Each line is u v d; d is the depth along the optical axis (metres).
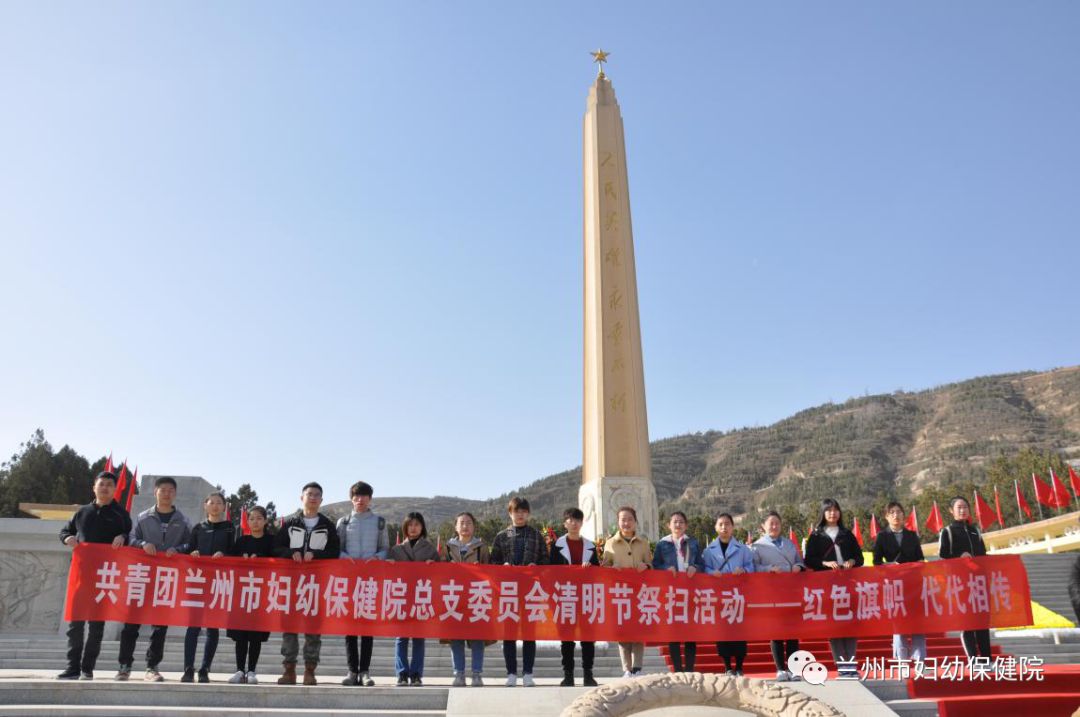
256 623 9.26
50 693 8.16
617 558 10.13
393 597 9.45
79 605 9.05
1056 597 20.69
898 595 9.91
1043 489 36.78
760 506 151.38
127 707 7.98
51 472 46.88
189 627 9.24
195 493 16.95
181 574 9.31
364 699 8.35
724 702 6.93
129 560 9.27
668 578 9.77
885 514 10.83
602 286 19.52
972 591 9.96
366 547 9.91
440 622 9.42
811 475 161.62
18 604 14.32
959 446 153.88
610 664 12.80
